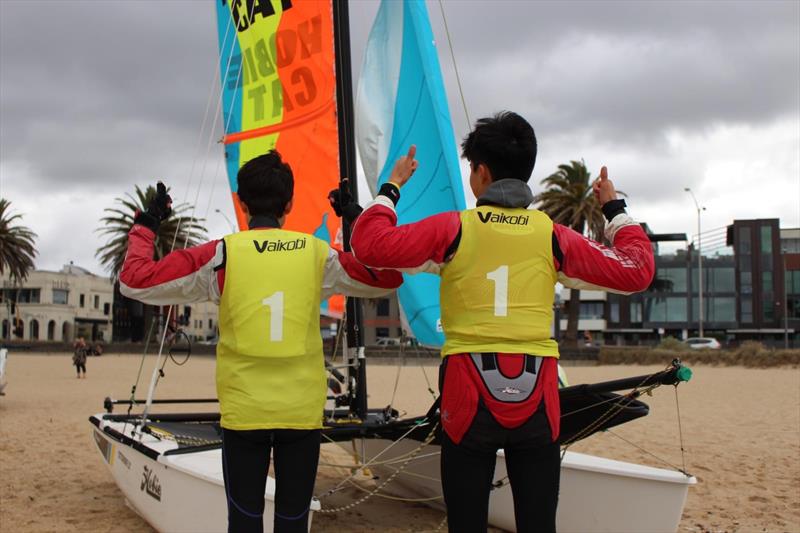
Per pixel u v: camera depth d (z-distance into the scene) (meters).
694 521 5.07
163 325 4.93
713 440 8.87
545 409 2.20
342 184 2.98
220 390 2.48
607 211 2.58
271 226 2.66
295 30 5.72
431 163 5.02
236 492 2.42
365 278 2.62
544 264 2.29
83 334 76.88
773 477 6.63
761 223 63.25
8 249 44.34
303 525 2.46
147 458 4.56
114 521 4.93
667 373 3.03
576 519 4.30
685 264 64.62
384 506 5.47
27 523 4.85
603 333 66.88
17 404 13.05
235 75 6.10
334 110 5.54
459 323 2.25
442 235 2.26
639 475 4.08
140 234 2.63
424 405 13.32
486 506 2.21
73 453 7.62
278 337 2.43
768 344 61.47
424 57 5.12
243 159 6.00
